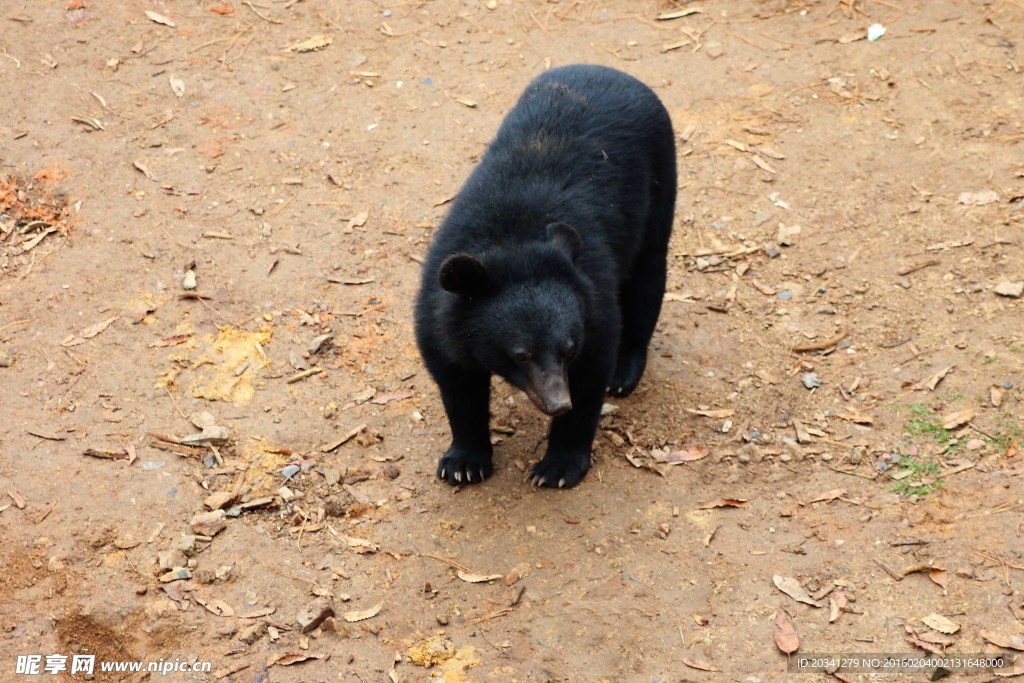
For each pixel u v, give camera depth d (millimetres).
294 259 5402
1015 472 4785
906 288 5285
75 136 5711
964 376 5023
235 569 4652
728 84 6020
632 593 4617
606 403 5070
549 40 6188
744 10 6328
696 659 4496
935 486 4781
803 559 4664
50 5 6180
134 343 5121
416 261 5422
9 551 4645
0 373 5008
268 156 5730
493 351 4645
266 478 4836
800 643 4512
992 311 5180
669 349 5207
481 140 5816
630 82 5074
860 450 4891
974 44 6086
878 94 5941
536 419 5039
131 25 6148
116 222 5453
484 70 6074
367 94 5977
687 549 4699
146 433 4906
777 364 5145
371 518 4781
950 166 5660
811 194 5625
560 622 4570
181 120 5820
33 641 4523
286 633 4551
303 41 6164
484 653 4520
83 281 5266
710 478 4859
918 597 4574
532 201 4773
